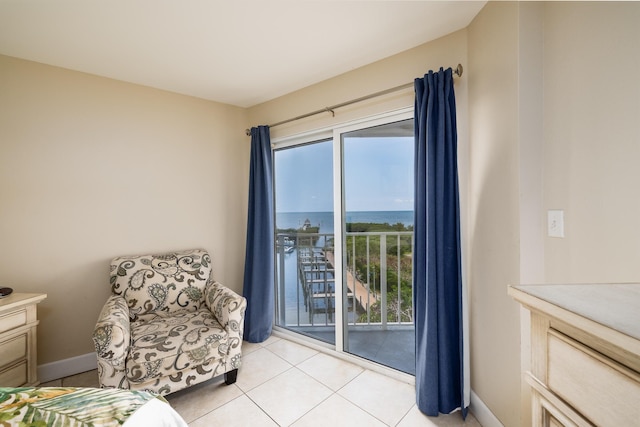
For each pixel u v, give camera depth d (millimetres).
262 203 2539
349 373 1951
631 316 443
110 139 2148
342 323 2164
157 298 2023
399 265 2375
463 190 1621
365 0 1370
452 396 1536
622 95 867
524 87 1177
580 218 1011
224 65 1990
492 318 1393
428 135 1525
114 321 1484
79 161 2031
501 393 1325
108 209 2141
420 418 1512
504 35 1268
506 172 1271
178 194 2461
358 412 1560
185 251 2426
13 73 1819
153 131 2336
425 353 1521
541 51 1182
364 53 1839
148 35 1633
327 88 2201
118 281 1964
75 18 1470
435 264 1513
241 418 1523
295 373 1952
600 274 938
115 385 1414
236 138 2801
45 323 1916
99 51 1791
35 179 1885
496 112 1339
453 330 1556
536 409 587
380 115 1930
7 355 1510
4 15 1431
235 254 2799
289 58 1899
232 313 1796
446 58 1657
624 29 859
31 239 1874
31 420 614
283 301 2770
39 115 1896
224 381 1864
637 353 374
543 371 574
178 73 2100
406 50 1802
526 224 1184
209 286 2223
